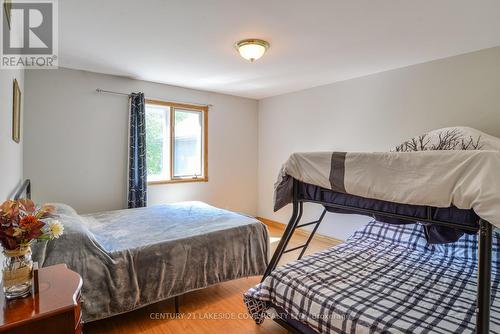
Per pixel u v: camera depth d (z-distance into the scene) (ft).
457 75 8.91
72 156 10.48
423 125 9.72
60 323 3.34
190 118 13.83
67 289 3.73
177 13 6.23
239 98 15.42
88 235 6.17
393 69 10.45
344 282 6.04
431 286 5.91
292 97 14.34
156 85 12.47
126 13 6.23
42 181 9.91
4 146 5.26
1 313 3.18
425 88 9.64
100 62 9.61
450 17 6.40
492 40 7.74
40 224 3.67
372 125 11.17
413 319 4.72
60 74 10.12
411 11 6.13
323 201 5.75
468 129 7.86
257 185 16.33
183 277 7.18
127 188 11.65
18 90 7.11
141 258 6.59
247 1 5.75
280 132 15.03
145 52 8.66
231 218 9.39
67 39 7.63
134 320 6.88
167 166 13.16
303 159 5.78
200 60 9.43
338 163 5.20
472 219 3.83
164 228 8.22
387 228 8.85
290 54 8.85
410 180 4.25
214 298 8.02
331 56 9.04
